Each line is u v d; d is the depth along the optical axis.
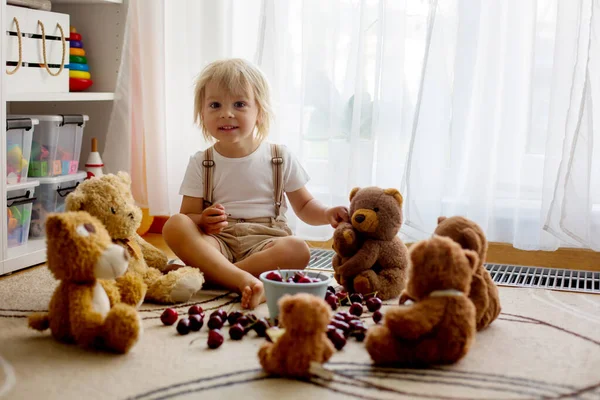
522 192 1.93
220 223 1.72
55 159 2.02
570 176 1.82
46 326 1.31
